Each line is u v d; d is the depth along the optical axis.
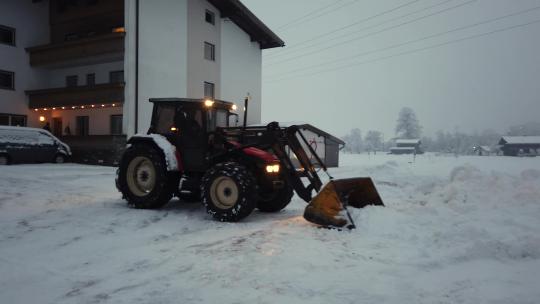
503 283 3.28
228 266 3.77
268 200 7.02
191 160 6.89
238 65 25.28
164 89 19.48
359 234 4.93
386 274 3.54
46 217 6.18
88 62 20.77
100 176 12.97
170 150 6.82
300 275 3.50
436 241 4.49
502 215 5.25
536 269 3.61
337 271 3.61
